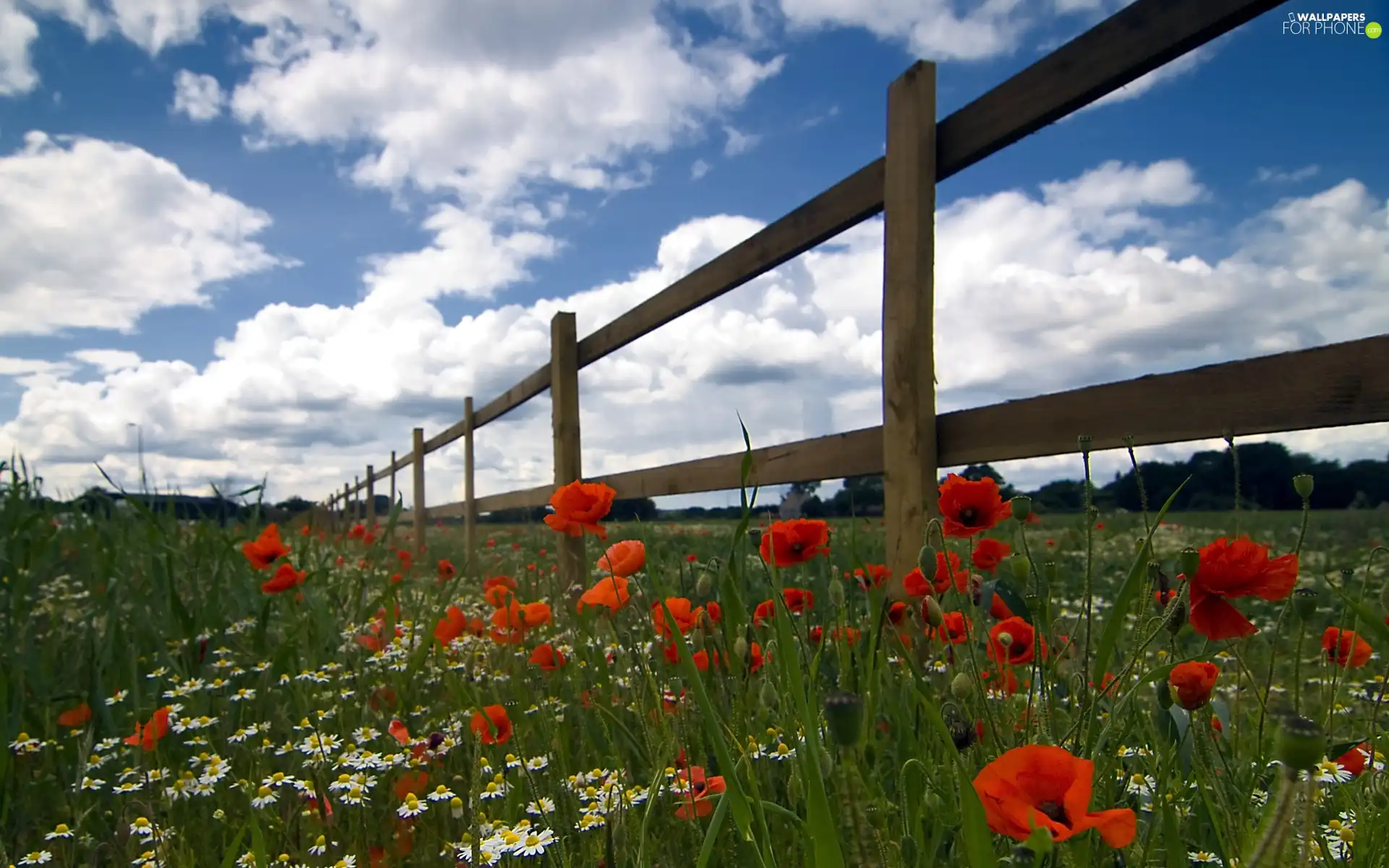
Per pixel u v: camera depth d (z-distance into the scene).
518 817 1.39
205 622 3.00
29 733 2.33
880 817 0.97
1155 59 2.33
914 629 1.75
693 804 1.24
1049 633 1.24
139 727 1.91
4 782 1.94
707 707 0.95
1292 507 5.11
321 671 2.45
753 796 1.06
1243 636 1.21
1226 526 4.79
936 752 1.27
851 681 1.51
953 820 1.05
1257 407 2.05
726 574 1.53
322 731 2.01
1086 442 1.12
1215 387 2.17
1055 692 1.28
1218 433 2.16
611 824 1.28
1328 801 1.39
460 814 1.51
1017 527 1.68
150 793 1.82
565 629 2.85
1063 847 0.77
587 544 2.94
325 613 3.02
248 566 3.72
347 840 1.66
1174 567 1.29
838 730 0.70
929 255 3.09
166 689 2.52
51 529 4.06
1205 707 1.13
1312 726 0.59
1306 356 1.95
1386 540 3.86
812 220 3.65
